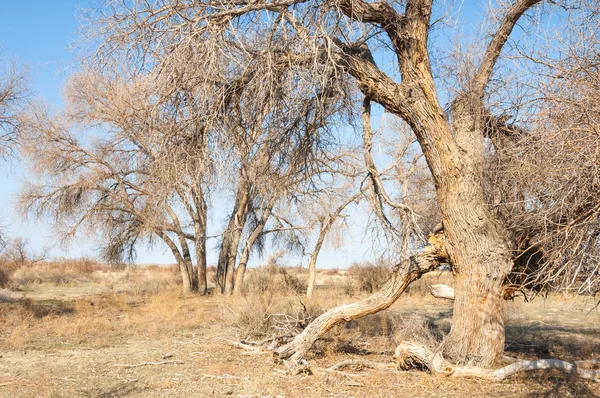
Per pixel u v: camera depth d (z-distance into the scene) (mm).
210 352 12969
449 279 28375
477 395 8828
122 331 16859
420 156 11797
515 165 8117
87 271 54875
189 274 34281
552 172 6914
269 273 34375
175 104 10031
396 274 10734
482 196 10039
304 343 10953
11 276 41875
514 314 18531
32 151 29219
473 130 10000
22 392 9258
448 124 10570
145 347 14016
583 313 21312
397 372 10391
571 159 6781
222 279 33094
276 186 11969
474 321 10078
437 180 10133
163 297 27531
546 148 7035
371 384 9570
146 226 30203
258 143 10992
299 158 11352
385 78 10078
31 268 49000
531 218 7965
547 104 7293
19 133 24188
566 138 6711
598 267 6574
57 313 21875
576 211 7301
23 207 30625
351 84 10719
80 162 30188
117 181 29312
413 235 10188
